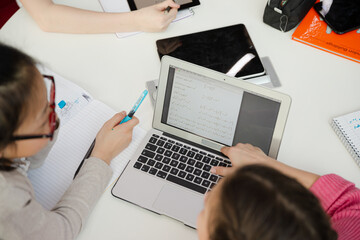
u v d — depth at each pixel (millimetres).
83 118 930
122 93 981
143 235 767
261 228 369
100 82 998
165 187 814
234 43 1019
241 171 426
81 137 901
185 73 826
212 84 819
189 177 826
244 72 964
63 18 1053
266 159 796
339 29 1039
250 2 1140
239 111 830
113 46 1065
